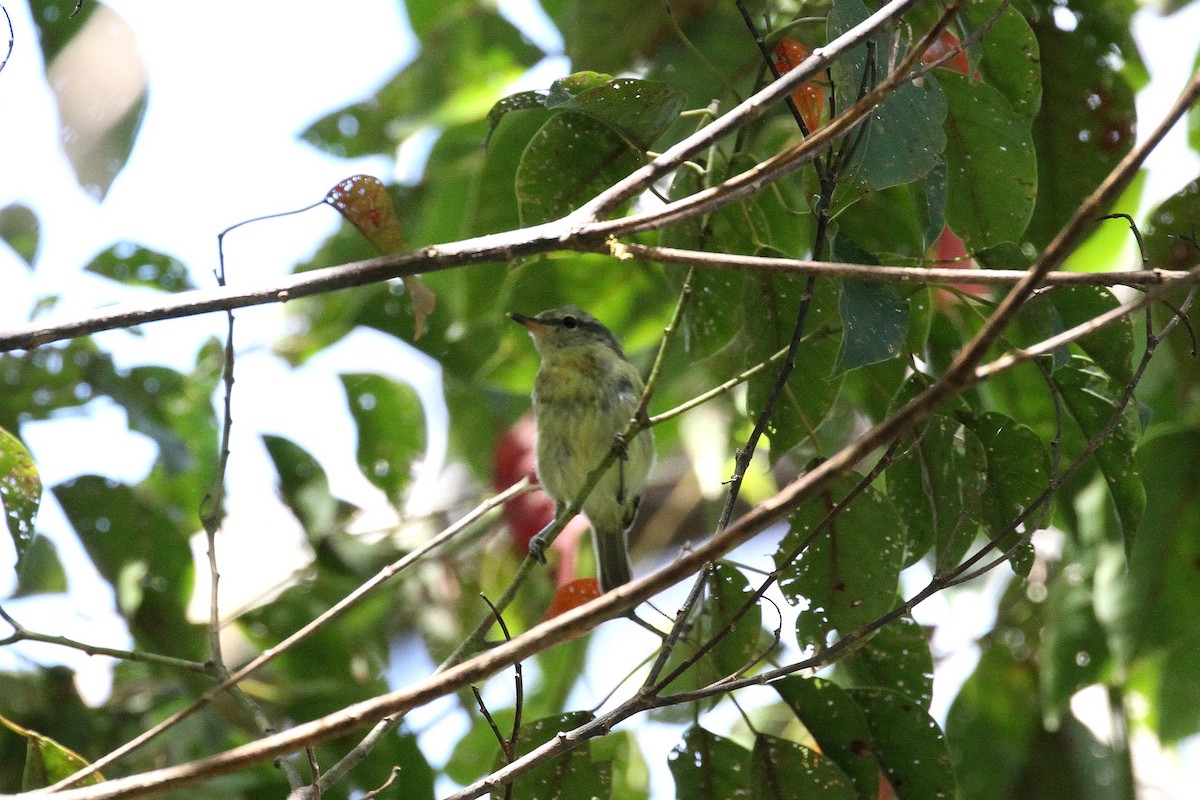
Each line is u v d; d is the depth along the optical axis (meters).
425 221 12.65
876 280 6.36
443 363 12.13
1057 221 9.29
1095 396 7.93
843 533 7.77
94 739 10.30
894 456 7.26
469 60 13.37
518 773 6.06
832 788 7.53
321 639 11.09
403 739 9.76
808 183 7.72
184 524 11.38
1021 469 7.71
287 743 5.11
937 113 6.92
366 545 11.62
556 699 12.77
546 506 12.53
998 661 11.12
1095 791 10.59
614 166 7.84
